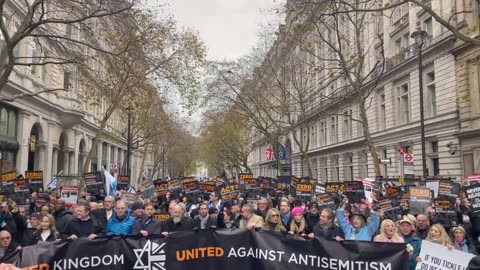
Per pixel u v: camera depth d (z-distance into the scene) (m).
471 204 9.86
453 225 10.31
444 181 15.38
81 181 22.73
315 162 62.09
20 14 22.53
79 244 6.40
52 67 34.28
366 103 43.09
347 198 15.98
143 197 18.97
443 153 30.67
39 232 8.41
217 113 46.81
